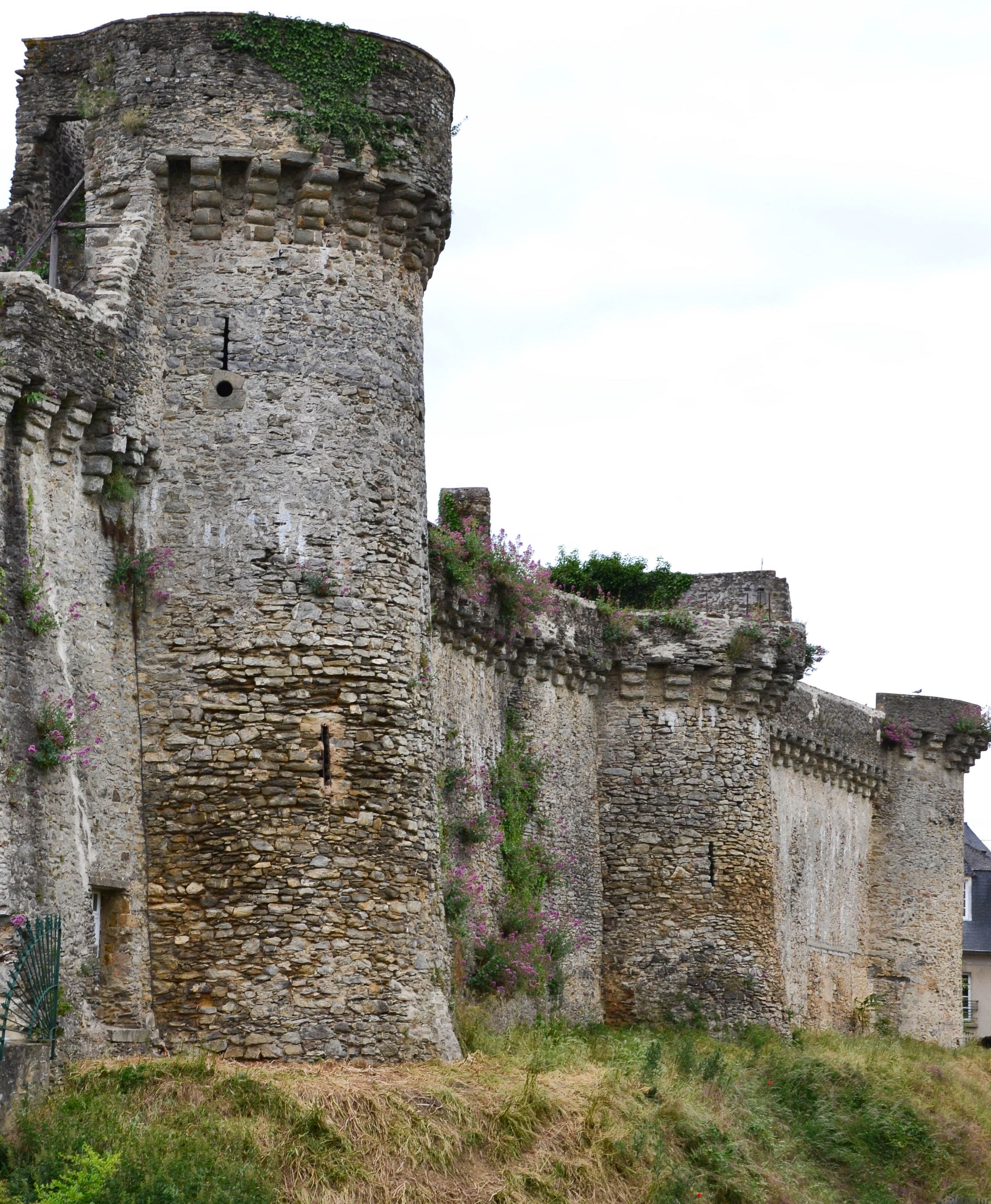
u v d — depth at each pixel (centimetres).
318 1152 2022
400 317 2627
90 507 2342
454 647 3156
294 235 2559
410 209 2617
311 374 2530
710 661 3681
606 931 3612
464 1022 2688
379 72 2598
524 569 3381
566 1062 2719
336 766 2427
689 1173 2491
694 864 3628
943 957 4678
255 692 2427
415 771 2502
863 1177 3098
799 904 4184
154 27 2552
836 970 4372
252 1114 2050
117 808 2325
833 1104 3272
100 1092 2031
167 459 2478
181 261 2534
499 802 3297
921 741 4741
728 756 3691
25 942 2061
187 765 2398
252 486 2483
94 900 2277
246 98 2536
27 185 2694
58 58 2667
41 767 2148
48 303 2236
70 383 2256
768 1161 2778
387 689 2488
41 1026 2064
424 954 2447
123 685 2373
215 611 2447
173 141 2519
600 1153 2334
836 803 4453
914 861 4672
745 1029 3569
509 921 3200
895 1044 4141
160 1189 1831
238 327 2520
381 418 2569
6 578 2128
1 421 2155
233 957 2347
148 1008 2319
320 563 2478
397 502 2566
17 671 2127
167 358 2505
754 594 4072
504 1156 2223
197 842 2380
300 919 2364
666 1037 3384
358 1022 2356
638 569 4916
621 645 3684
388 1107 2148
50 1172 1833
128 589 2398
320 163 2539
